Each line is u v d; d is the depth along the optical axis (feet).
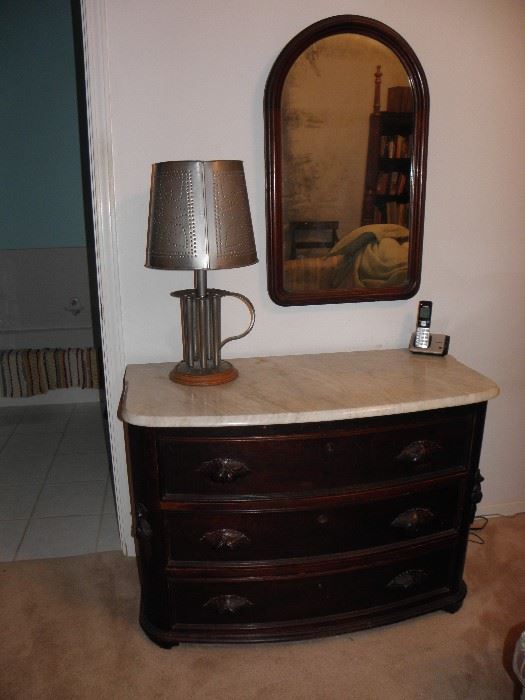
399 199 6.15
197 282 5.41
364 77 5.77
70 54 10.98
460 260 6.67
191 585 5.47
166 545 5.34
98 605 6.31
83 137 11.05
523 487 7.82
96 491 8.78
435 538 5.74
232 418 4.83
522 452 7.64
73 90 11.16
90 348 11.76
